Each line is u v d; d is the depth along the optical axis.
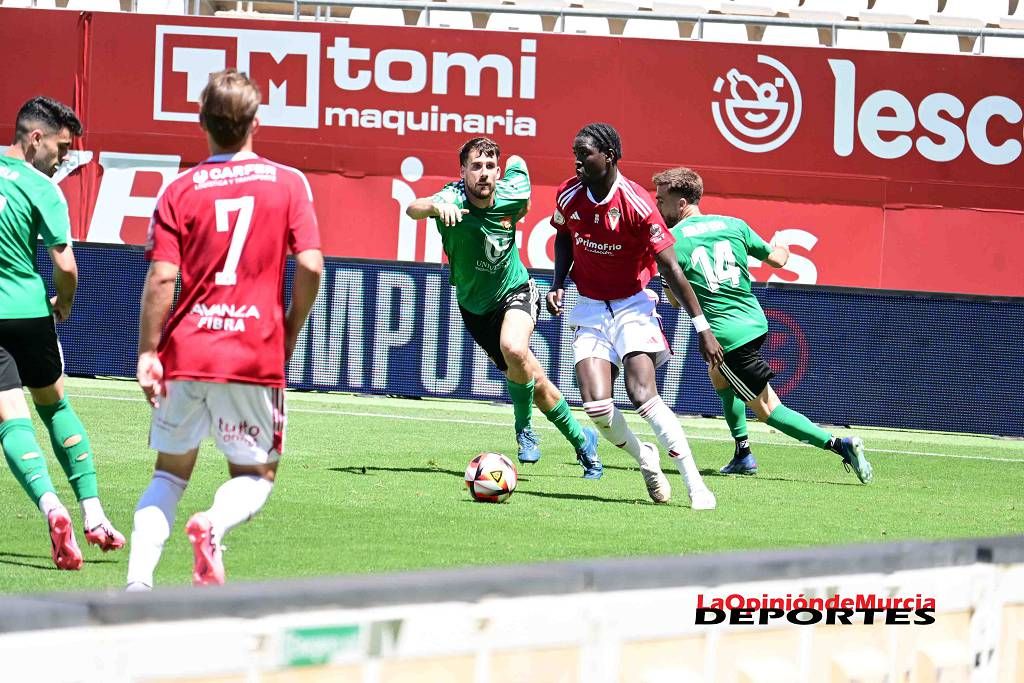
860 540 21.61
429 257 51.47
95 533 17.88
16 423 17.62
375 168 51.53
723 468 31.56
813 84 50.62
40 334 17.98
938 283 50.59
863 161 50.59
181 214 14.26
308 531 20.70
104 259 48.38
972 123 50.25
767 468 33.03
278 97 51.69
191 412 14.43
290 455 31.48
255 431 14.44
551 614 7.79
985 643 9.81
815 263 50.84
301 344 47.03
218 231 14.16
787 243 50.97
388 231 51.53
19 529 20.53
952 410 44.22
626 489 27.36
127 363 48.41
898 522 24.00
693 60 50.88
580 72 51.12
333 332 46.84
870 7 62.81
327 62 51.50
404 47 51.38
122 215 52.00
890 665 9.23
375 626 7.18
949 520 24.61
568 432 28.83
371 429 37.91
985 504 27.41
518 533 21.05
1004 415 44.06
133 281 48.25
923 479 31.81
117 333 48.44
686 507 24.81
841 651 9.02
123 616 6.43
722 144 50.97
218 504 13.95
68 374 48.66
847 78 50.56
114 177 51.94
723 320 29.67
